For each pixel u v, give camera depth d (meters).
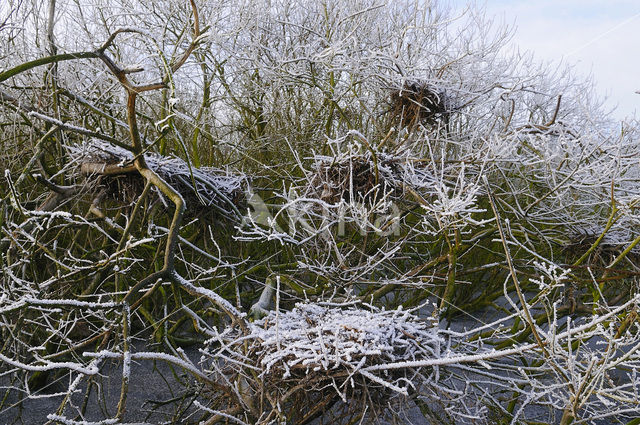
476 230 5.43
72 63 4.71
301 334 2.59
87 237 4.62
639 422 3.04
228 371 2.91
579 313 4.58
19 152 4.54
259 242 5.21
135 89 2.87
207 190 4.14
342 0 5.29
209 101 5.61
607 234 4.17
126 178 3.84
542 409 4.03
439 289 4.88
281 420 2.38
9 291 2.98
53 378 4.32
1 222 3.01
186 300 5.22
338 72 5.68
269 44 5.83
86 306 2.41
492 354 2.32
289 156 5.87
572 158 3.75
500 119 5.57
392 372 2.46
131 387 4.18
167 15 5.13
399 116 4.61
